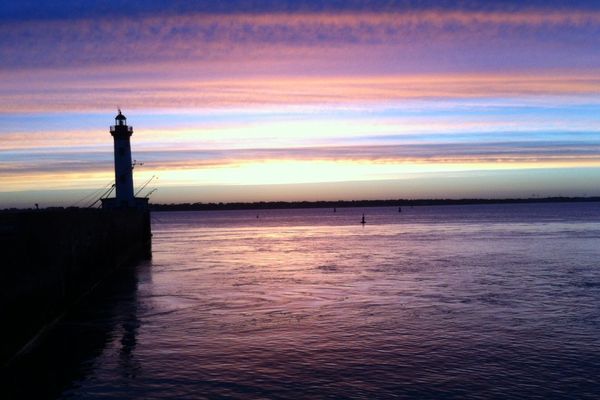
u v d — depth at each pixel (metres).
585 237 79.88
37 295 22.34
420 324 25.16
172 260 57.12
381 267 46.81
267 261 54.47
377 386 17.56
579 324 24.81
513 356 20.31
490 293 32.88
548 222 133.88
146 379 18.44
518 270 43.47
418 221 161.25
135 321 26.81
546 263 47.94
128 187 68.06
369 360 20.05
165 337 23.61
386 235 94.81
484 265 47.06
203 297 33.31
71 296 28.34
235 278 41.75
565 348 21.19
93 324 26.25
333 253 61.91
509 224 126.69
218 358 20.50
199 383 18.00
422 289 34.69
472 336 22.98
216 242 88.44
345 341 22.50
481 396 16.70
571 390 17.09
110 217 44.03
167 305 30.86
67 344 22.75
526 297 31.39
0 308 18.05
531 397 16.59
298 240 88.38
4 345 18.39
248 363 19.88
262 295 33.59
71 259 28.55
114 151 68.00
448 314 27.16
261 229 138.00
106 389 17.64
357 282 38.25
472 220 158.25
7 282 18.81
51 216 24.88
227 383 17.97
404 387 17.45
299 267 48.38
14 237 20.22
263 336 23.45
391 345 21.84
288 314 27.77
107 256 41.47
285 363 19.81
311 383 17.86
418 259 52.88
